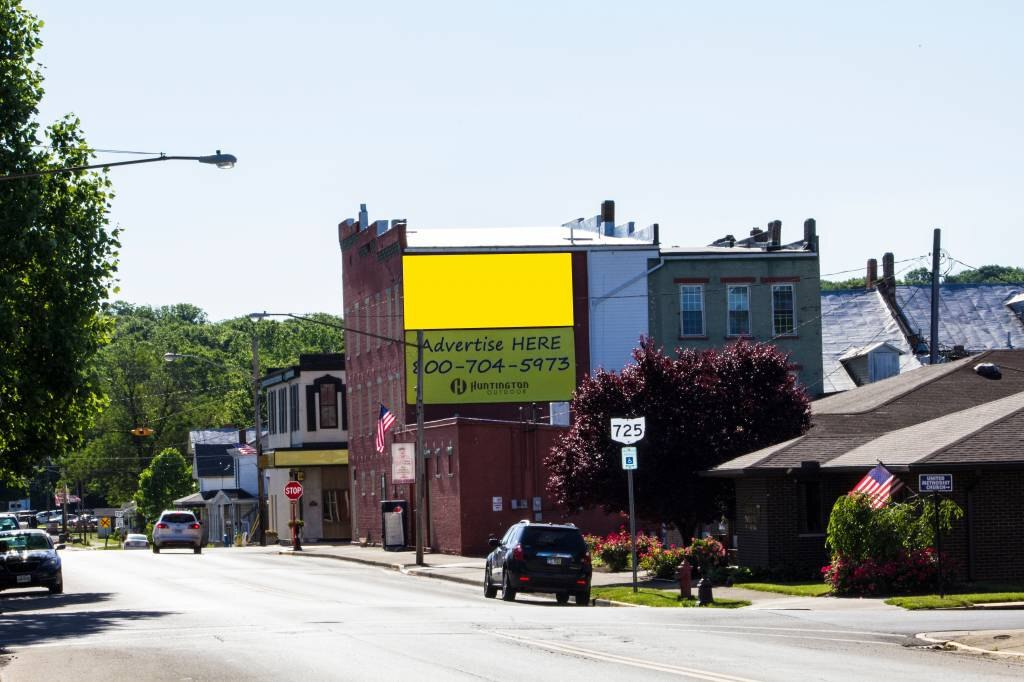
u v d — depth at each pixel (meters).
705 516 78.81
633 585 64.25
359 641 40.12
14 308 67.62
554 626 44.84
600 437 77.69
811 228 122.62
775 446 73.25
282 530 162.38
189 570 92.81
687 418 77.69
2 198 67.00
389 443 127.06
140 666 34.97
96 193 73.25
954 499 62.50
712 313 120.88
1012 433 62.97
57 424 74.06
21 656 38.50
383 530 117.69
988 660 34.94
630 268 121.00
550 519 105.38
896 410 80.94
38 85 70.94
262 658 36.09
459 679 30.72
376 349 133.00
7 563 70.38
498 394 120.31
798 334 121.38
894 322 130.12
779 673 31.39
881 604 54.34
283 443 160.88
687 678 30.39
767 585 64.31
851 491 66.12
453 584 78.44
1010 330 131.75
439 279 121.12
